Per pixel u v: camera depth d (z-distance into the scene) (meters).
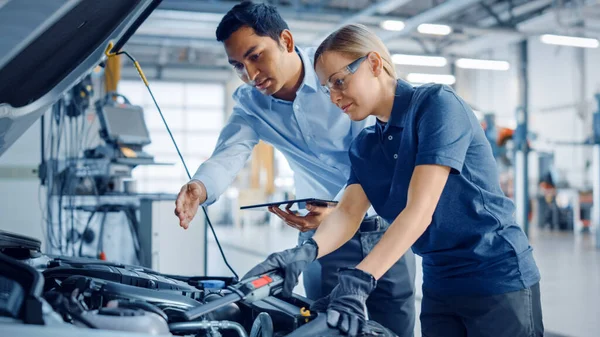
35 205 3.44
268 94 1.59
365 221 1.75
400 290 1.78
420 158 1.16
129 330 0.96
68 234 3.35
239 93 1.80
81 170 3.49
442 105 1.18
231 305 1.32
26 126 1.38
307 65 1.62
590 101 10.64
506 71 12.10
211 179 1.63
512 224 1.30
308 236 1.80
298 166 1.88
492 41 11.30
